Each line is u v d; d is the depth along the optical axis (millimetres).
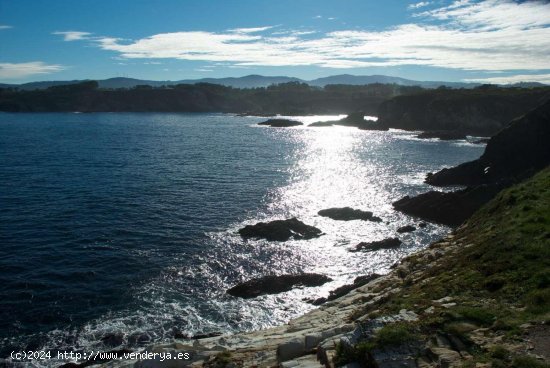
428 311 10664
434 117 136375
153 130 132000
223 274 29109
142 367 13594
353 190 53719
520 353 8117
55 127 135750
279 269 30203
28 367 18750
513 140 54438
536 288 10641
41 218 39031
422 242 35844
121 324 22516
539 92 125812
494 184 43312
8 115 193625
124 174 59969
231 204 45812
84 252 31656
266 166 69250
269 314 24109
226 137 114500
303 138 114125
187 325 22703
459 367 7961
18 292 25484
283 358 11438
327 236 36938
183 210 43031
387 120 153375
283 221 37625
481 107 127500
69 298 25031
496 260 13164
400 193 52594
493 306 10312
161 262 30422
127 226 37625
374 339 9031
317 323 16375
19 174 58000
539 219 15180
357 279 27875
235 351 13438
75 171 61312
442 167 70500
